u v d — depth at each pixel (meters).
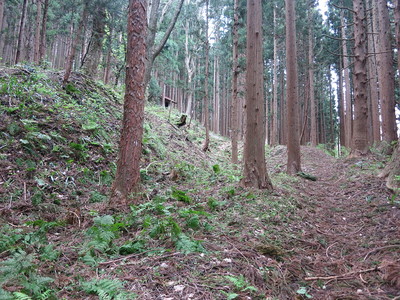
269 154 18.12
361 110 10.79
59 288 2.30
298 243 3.75
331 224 4.72
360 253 3.45
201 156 13.24
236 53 13.05
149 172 7.56
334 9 24.98
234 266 2.84
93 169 6.51
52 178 5.43
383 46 11.91
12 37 21.92
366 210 5.14
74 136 7.06
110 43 15.15
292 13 10.09
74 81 10.08
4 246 2.89
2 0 11.57
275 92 22.61
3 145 5.55
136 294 2.25
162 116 16.50
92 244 3.08
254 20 6.62
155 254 3.01
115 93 12.15
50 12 19.33
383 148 10.59
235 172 9.24
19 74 8.54
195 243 3.19
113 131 8.72
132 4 5.46
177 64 33.03
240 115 32.84
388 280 2.69
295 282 2.75
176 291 2.33
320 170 11.31
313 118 24.41
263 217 4.46
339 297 2.47
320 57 25.28
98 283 2.28
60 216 4.28
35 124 6.54
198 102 39.81
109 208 4.65
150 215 4.31
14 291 2.04
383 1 11.97
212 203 4.88
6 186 4.71
